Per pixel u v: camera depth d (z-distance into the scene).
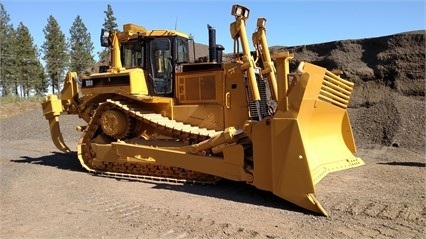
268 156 5.92
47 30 47.59
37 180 7.74
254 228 4.82
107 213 5.46
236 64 7.28
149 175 7.80
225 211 5.52
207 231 4.72
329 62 20.53
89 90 8.84
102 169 8.48
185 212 5.47
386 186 6.84
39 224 5.02
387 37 20.03
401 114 14.61
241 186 6.98
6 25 45.97
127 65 8.79
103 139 8.60
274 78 7.46
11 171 8.80
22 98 31.64
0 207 5.79
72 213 5.48
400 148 12.23
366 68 19.31
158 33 8.30
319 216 5.28
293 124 5.54
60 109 9.91
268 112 7.34
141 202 6.00
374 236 4.52
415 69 18.28
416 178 7.54
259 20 7.64
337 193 6.36
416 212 5.33
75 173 8.51
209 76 7.72
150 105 8.31
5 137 17.39
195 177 7.25
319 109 6.52
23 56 46.59
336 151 7.33
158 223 5.01
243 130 6.23
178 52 8.41
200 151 6.96
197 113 7.81
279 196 5.70
